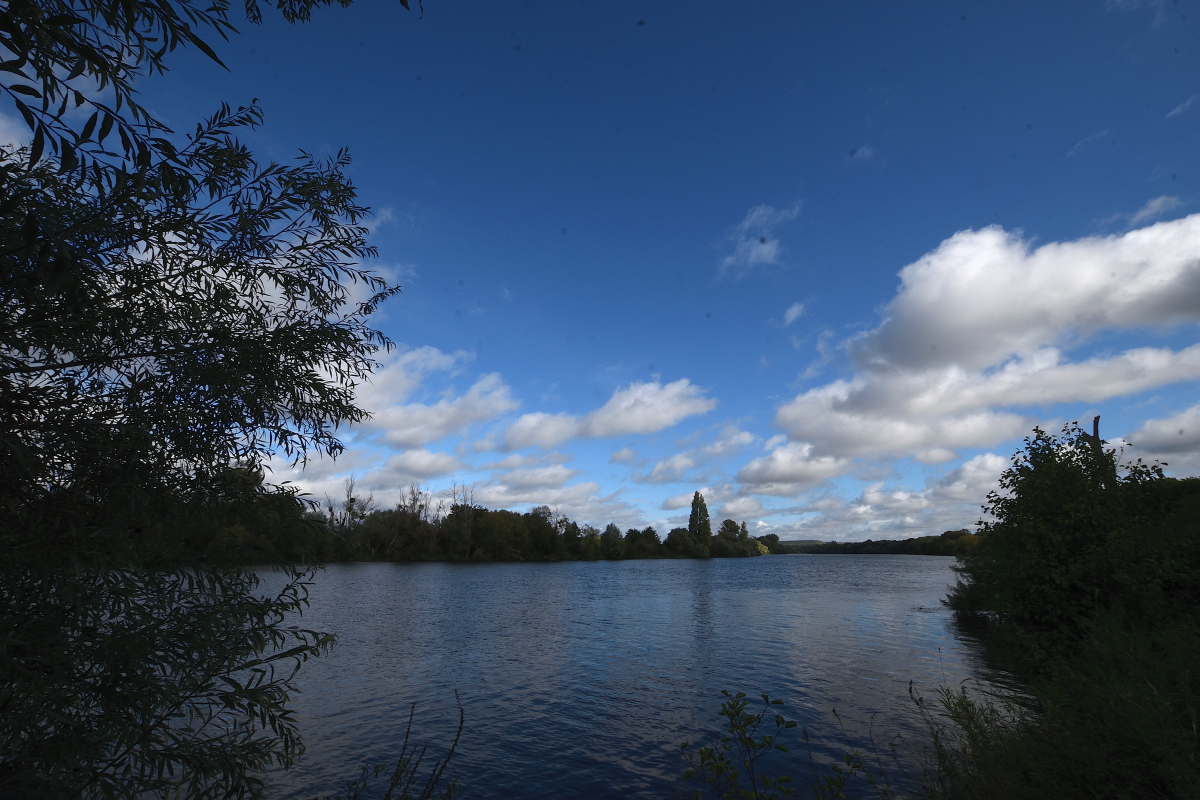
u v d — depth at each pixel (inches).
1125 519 479.5
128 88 94.0
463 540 3981.3
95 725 155.6
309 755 410.3
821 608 1400.1
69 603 140.6
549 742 446.9
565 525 4874.5
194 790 178.2
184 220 163.0
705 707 537.6
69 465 145.8
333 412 213.3
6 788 134.4
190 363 175.6
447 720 504.7
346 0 152.2
